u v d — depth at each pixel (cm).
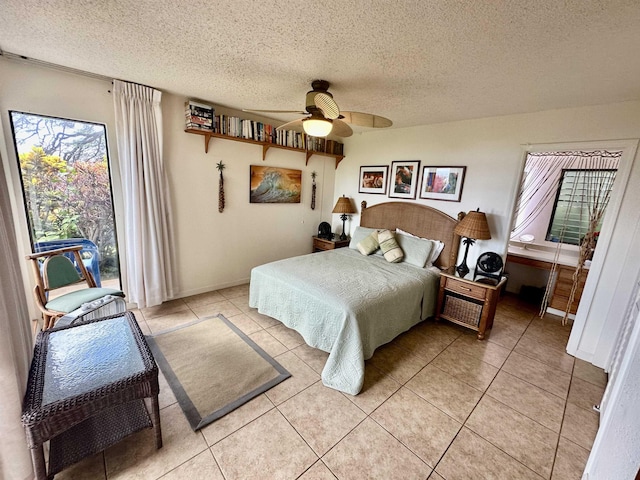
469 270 318
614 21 136
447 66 197
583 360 257
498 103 269
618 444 114
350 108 305
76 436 146
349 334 212
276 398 195
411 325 286
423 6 133
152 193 291
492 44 165
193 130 308
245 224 394
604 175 358
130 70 234
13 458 121
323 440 164
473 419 184
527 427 179
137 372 139
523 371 237
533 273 417
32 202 250
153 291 311
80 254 264
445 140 355
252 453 154
